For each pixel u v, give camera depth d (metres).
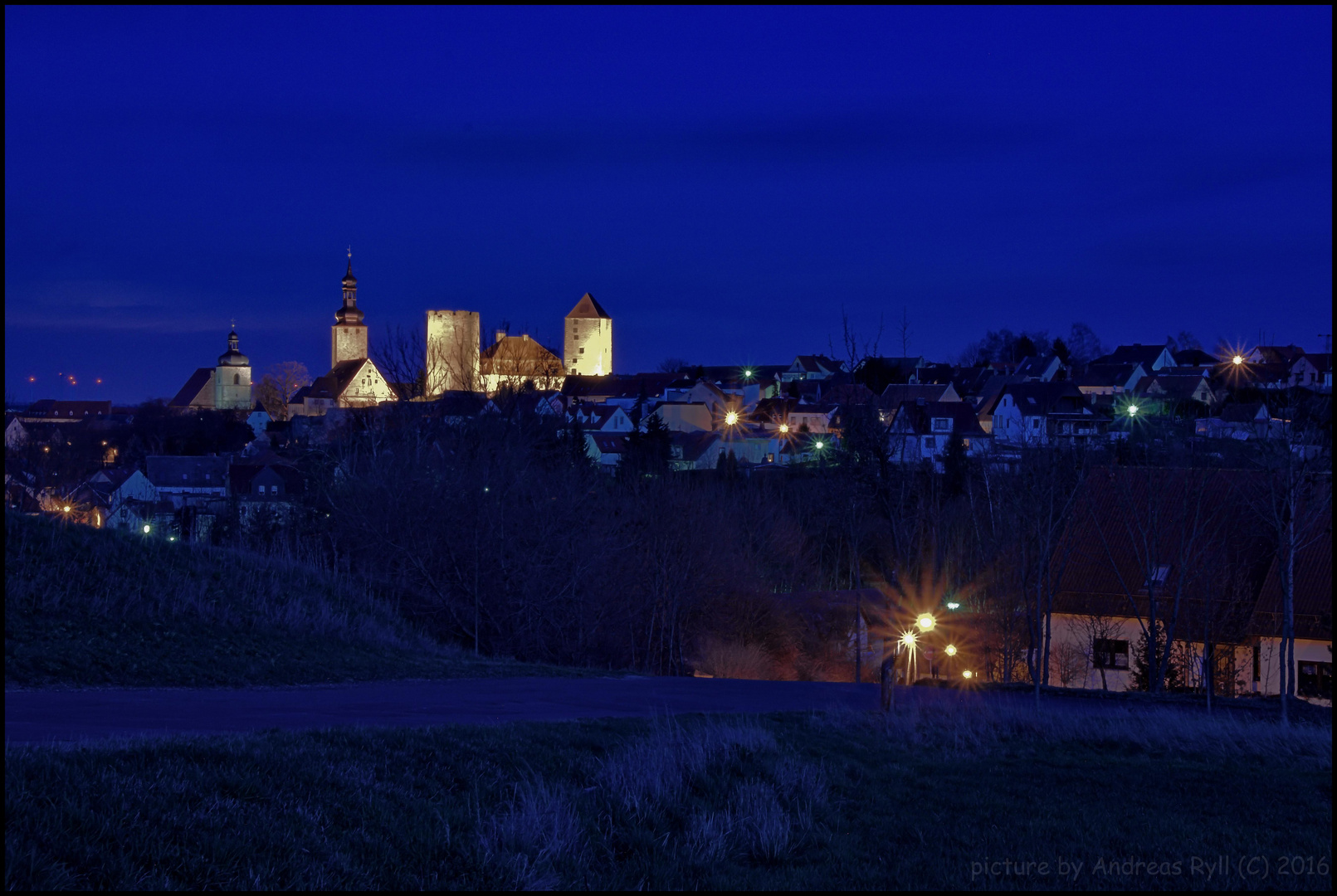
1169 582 32.41
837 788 12.16
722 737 12.90
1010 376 138.38
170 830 7.05
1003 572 33.25
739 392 148.50
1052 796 12.09
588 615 35.12
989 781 12.95
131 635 19.05
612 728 13.98
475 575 33.53
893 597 33.81
